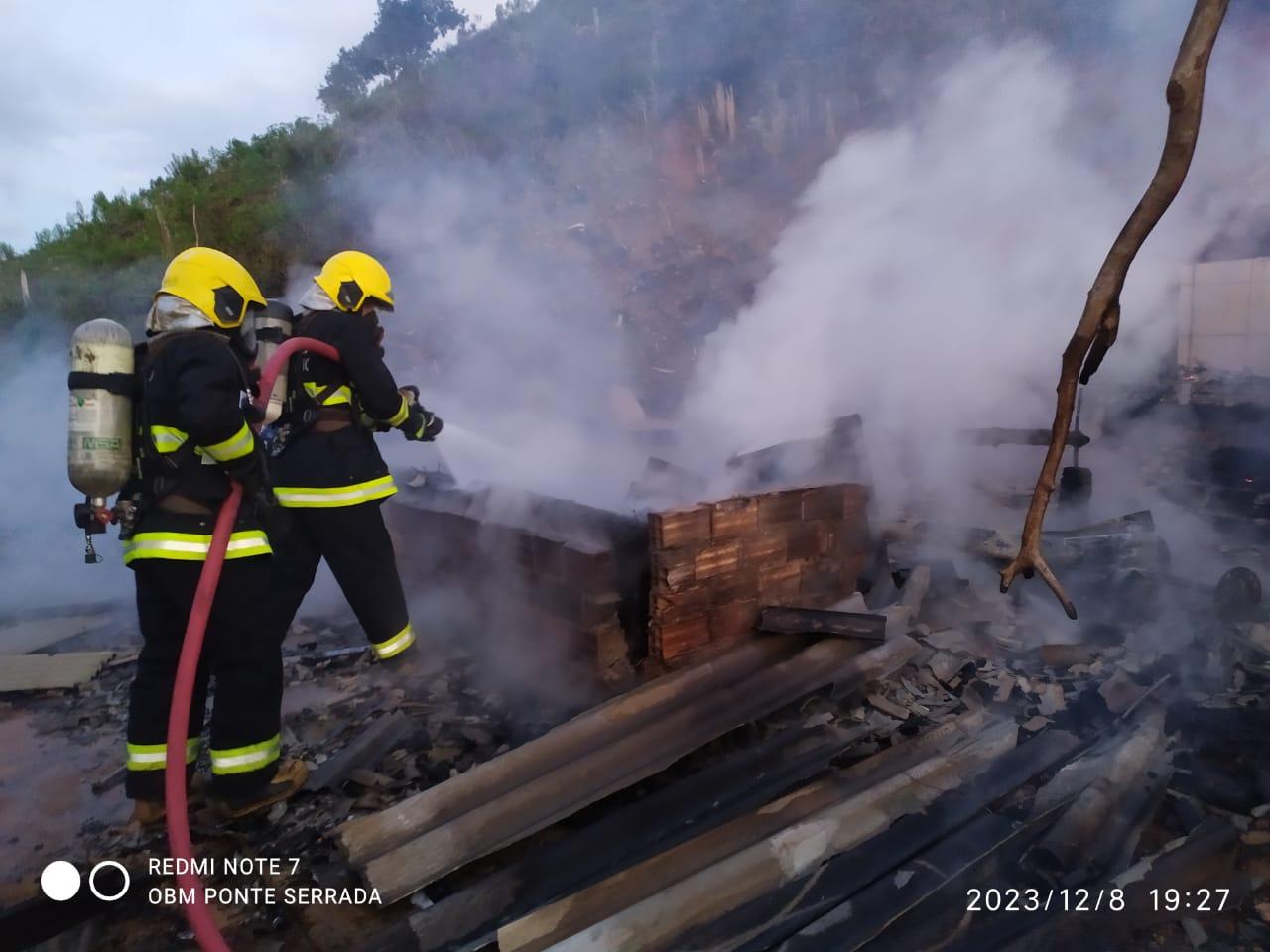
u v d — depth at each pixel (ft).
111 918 6.83
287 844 7.64
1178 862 6.46
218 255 7.50
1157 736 8.14
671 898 6.06
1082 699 9.04
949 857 6.59
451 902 6.41
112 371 7.15
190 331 7.21
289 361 8.70
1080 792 7.25
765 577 9.63
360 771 8.60
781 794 7.44
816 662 8.94
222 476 7.45
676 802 7.39
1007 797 7.48
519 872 6.72
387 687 10.57
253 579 7.60
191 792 8.50
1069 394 5.19
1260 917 6.21
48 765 9.34
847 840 6.73
